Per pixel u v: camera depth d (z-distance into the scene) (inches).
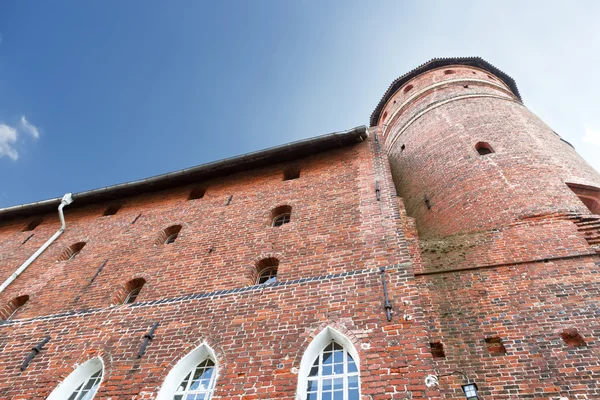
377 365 257.6
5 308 445.1
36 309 423.5
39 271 500.1
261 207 479.5
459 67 843.4
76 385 321.7
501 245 384.8
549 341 292.8
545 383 271.1
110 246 502.6
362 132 522.3
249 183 544.4
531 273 342.6
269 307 327.0
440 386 289.6
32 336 376.8
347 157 521.0
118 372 308.5
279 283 349.1
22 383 326.0
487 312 328.5
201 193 587.2
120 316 367.6
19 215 658.2
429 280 371.9
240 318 324.8
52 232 587.5
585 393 257.6
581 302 307.1
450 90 748.6
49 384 319.3
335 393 259.1
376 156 502.0
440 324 332.8
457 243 409.1
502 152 518.9
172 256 441.4
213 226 473.4
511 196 436.8
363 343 274.2
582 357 275.9
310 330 295.6
